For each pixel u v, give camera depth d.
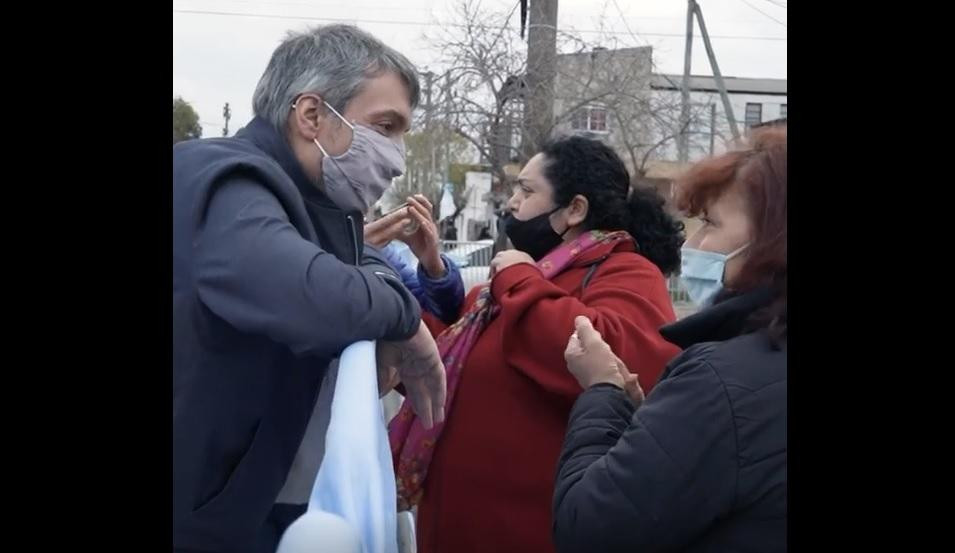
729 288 1.89
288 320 1.73
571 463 1.94
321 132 2.05
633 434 1.76
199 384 1.80
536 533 2.71
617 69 19.48
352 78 2.04
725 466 1.68
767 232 1.78
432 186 20.92
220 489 1.83
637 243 3.03
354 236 2.14
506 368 2.76
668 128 19.56
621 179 3.04
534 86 16.88
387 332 1.87
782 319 1.74
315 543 1.23
